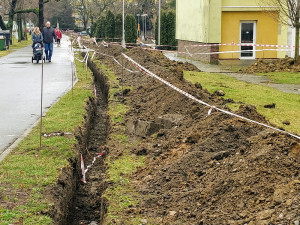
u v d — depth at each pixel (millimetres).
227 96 16203
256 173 6848
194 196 7086
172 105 12844
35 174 8469
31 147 10180
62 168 8875
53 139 10789
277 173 6797
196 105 11977
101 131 14406
